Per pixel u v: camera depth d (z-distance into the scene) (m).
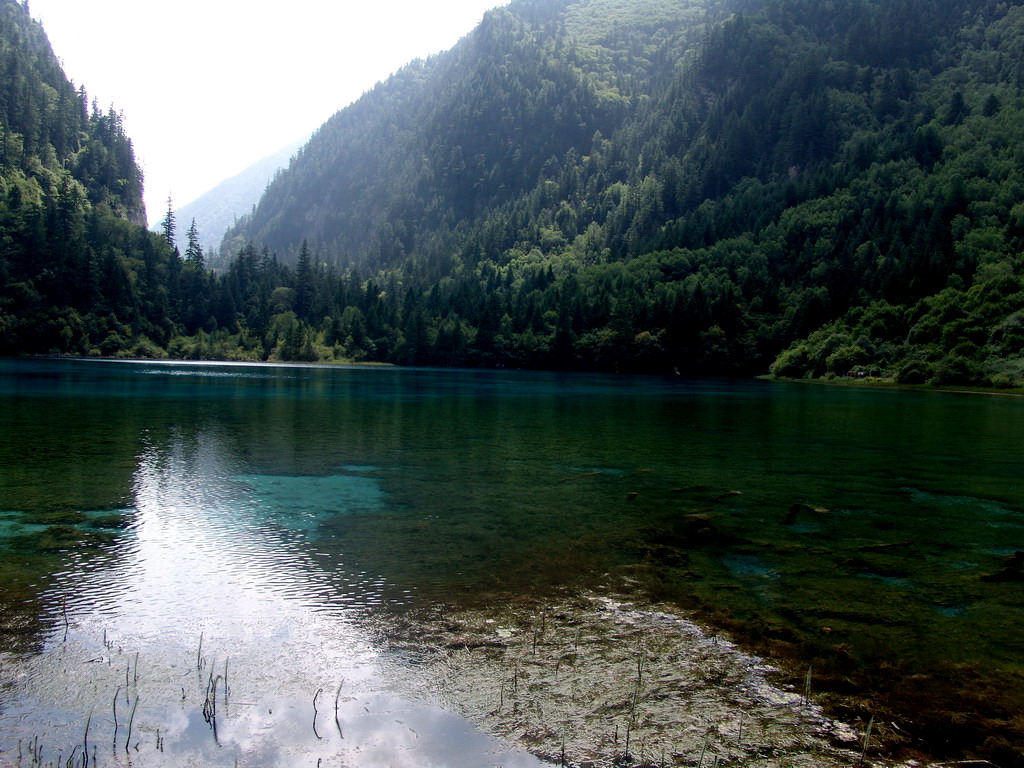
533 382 98.69
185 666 9.03
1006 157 179.62
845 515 19.20
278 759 7.01
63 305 154.38
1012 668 9.54
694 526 17.31
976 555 15.41
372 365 161.62
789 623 10.98
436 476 23.41
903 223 160.38
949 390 92.06
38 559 13.47
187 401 50.00
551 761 7.05
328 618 10.70
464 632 10.20
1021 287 107.00
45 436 30.14
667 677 8.89
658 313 145.25
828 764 7.09
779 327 139.88
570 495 20.77
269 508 18.23
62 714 7.81
